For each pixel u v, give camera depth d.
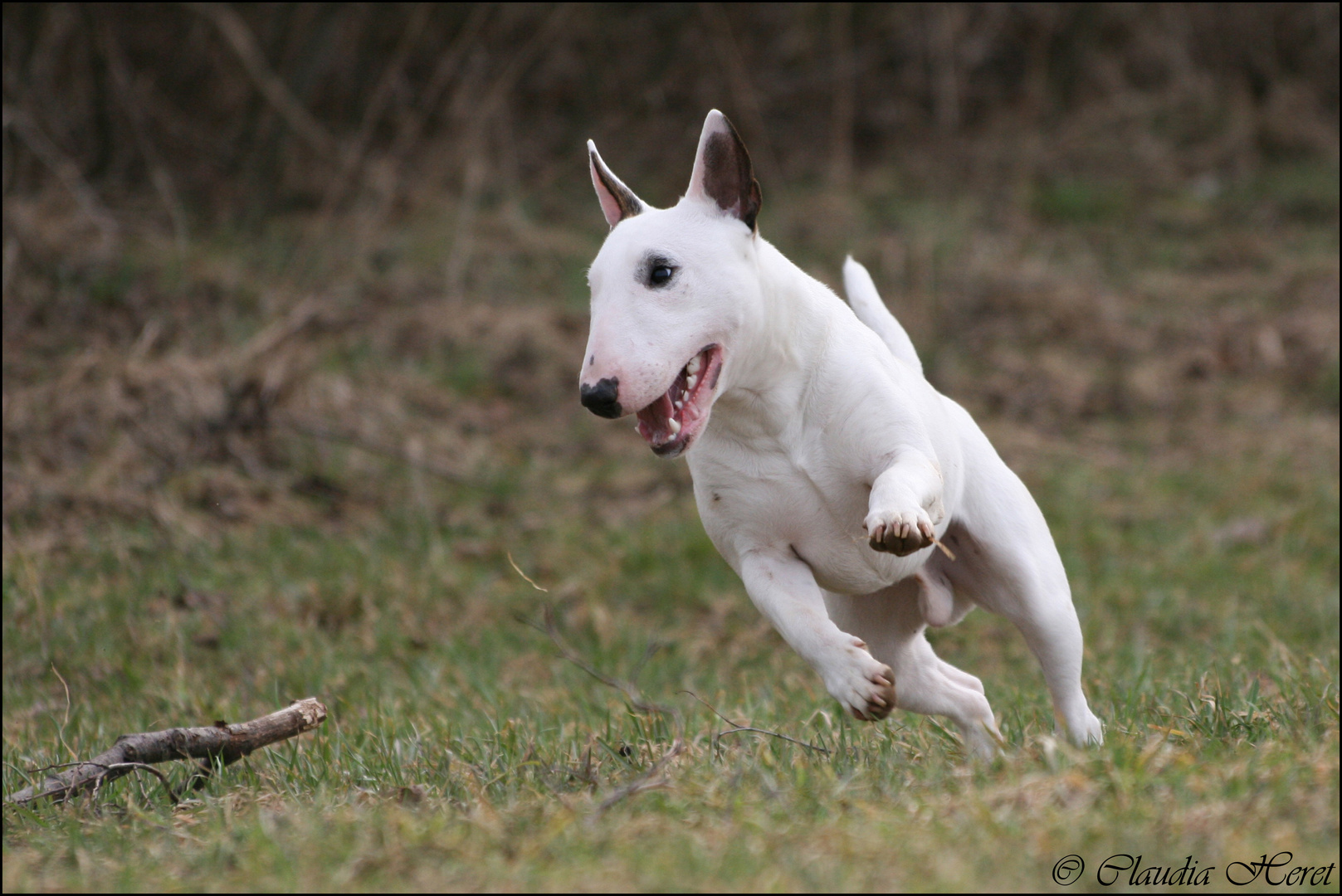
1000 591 9.01
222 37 27.30
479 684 12.32
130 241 23.64
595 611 14.75
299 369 19.16
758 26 32.22
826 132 32.09
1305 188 30.25
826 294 8.34
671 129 31.34
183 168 26.91
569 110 31.22
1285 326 24.64
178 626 13.87
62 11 24.91
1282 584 15.13
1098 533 17.03
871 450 7.96
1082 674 11.36
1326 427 20.91
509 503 18.03
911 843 5.98
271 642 13.84
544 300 24.78
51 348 19.70
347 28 28.39
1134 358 23.89
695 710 10.34
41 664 13.14
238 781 8.66
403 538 16.72
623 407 7.37
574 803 7.01
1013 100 33.34
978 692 9.27
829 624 7.83
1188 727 8.36
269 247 24.77
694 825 6.53
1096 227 29.30
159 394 17.94
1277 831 5.77
